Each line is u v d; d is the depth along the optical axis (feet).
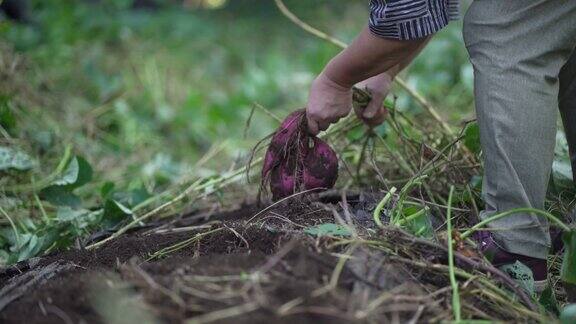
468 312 5.23
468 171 7.87
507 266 5.92
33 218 8.76
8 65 11.22
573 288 5.77
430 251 5.69
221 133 13.91
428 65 14.52
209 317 4.55
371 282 5.12
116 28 18.78
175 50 19.21
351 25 21.26
